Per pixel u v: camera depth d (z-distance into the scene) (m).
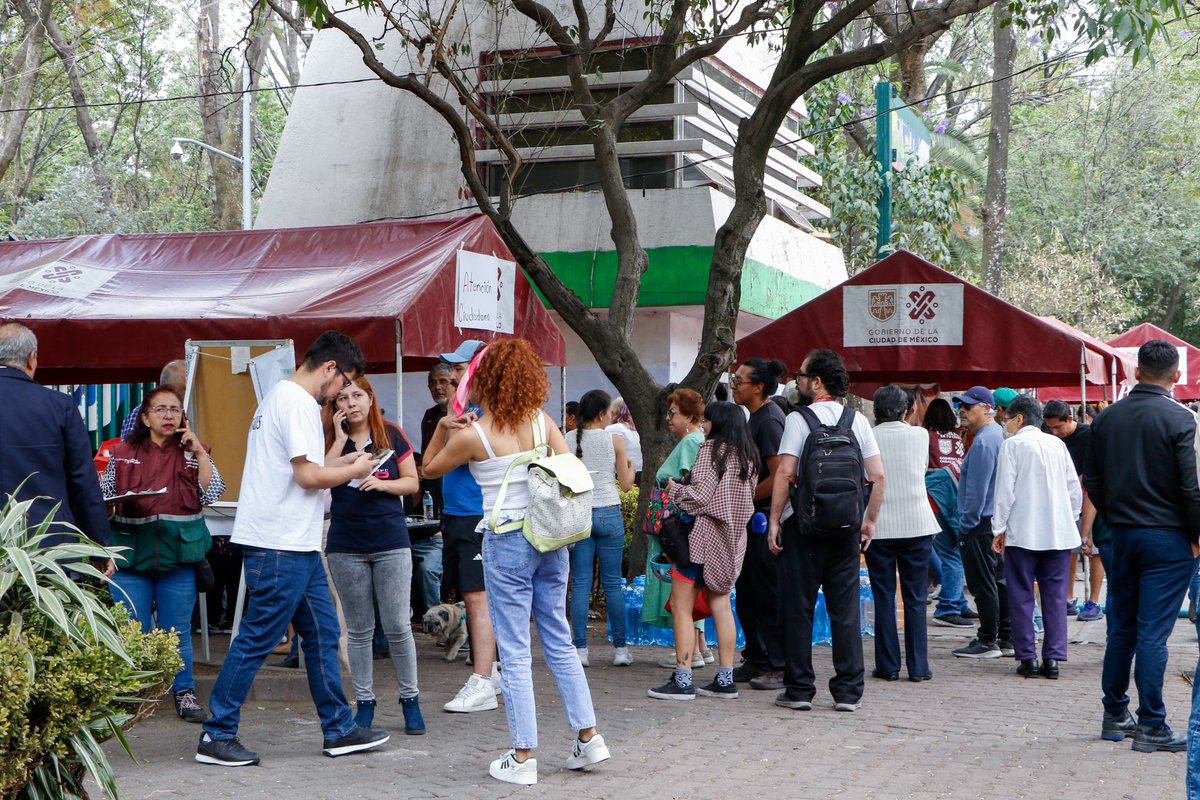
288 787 5.54
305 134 16.03
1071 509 8.74
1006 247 38.25
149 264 9.37
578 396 15.06
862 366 10.78
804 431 7.33
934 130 26.92
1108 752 6.42
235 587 10.59
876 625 8.69
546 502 5.55
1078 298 32.12
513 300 9.63
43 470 5.48
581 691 5.86
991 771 5.99
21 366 5.63
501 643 5.70
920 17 11.96
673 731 6.86
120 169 39.34
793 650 7.50
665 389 11.16
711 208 14.31
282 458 5.89
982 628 9.73
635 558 11.30
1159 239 37.78
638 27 14.83
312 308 8.06
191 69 37.69
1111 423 6.48
